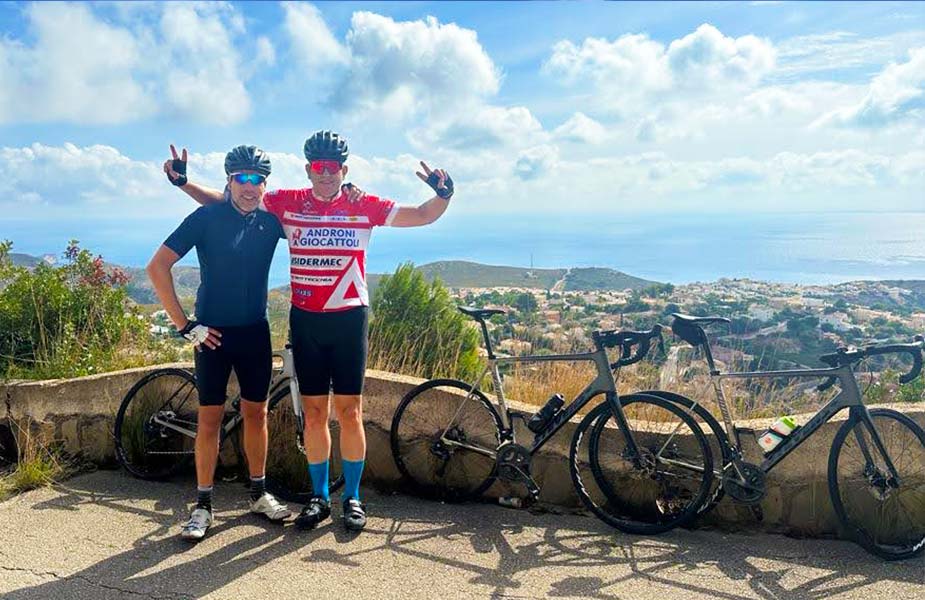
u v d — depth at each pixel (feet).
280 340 15.94
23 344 16.63
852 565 9.64
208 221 10.59
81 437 14.02
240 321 10.78
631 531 10.86
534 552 10.16
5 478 12.97
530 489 11.45
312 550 10.16
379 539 10.58
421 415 12.60
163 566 9.57
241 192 10.45
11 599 8.62
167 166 10.97
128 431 13.70
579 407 11.44
